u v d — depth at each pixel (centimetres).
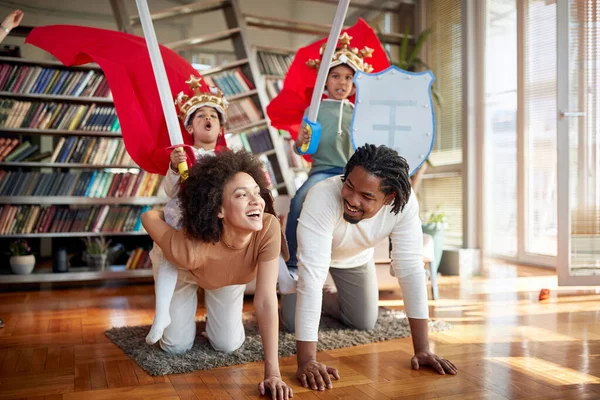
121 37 245
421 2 516
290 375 189
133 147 230
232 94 435
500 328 251
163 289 185
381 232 201
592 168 351
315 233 189
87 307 326
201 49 449
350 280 244
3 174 389
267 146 434
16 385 184
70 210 404
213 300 213
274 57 458
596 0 349
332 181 195
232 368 200
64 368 203
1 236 388
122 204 424
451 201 496
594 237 352
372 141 214
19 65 405
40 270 409
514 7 449
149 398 170
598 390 170
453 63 489
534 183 443
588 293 338
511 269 437
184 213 169
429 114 216
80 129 407
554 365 196
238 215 162
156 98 240
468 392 170
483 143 461
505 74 462
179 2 447
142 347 226
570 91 349
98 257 404
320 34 492
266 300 175
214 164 166
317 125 228
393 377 186
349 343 228
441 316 278
